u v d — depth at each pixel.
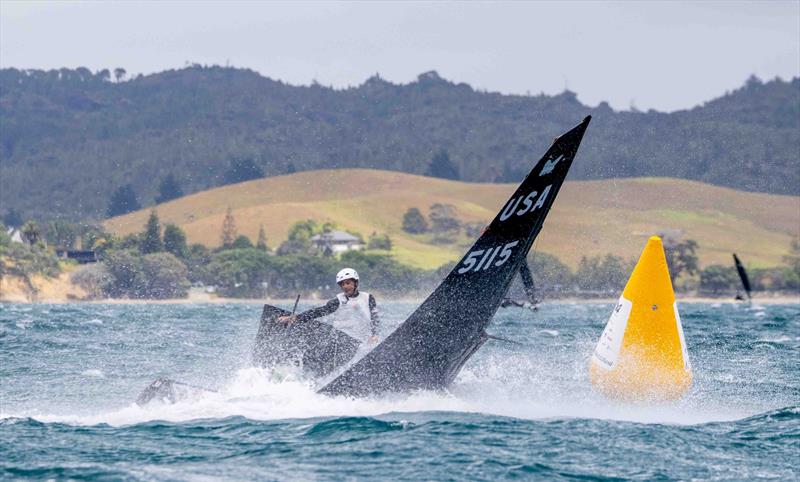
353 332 51.03
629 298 53.22
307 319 50.59
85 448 39.22
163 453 38.41
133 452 38.59
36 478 34.88
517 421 44.84
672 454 38.62
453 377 52.50
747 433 42.81
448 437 41.03
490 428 42.97
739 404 53.31
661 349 52.19
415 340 49.44
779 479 35.25
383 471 35.81
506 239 49.69
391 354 49.28
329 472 35.69
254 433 41.88
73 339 107.81
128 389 58.88
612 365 52.66
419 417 45.75
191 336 116.19
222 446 39.56
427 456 37.78
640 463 37.19
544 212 50.03
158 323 161.25
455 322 50.06
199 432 42.19
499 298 50.94
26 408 51.16
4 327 141.62
